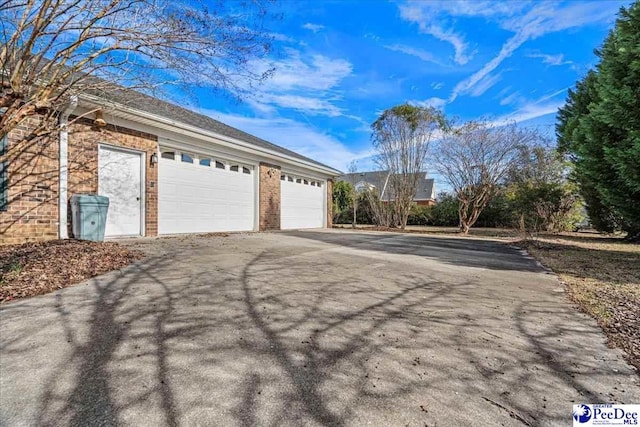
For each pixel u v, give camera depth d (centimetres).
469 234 1423
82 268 423
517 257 691
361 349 231
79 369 195
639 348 244
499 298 363
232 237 877
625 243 1009
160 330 252
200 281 391
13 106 396
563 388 190
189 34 443
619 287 421
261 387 182
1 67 375
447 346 240
